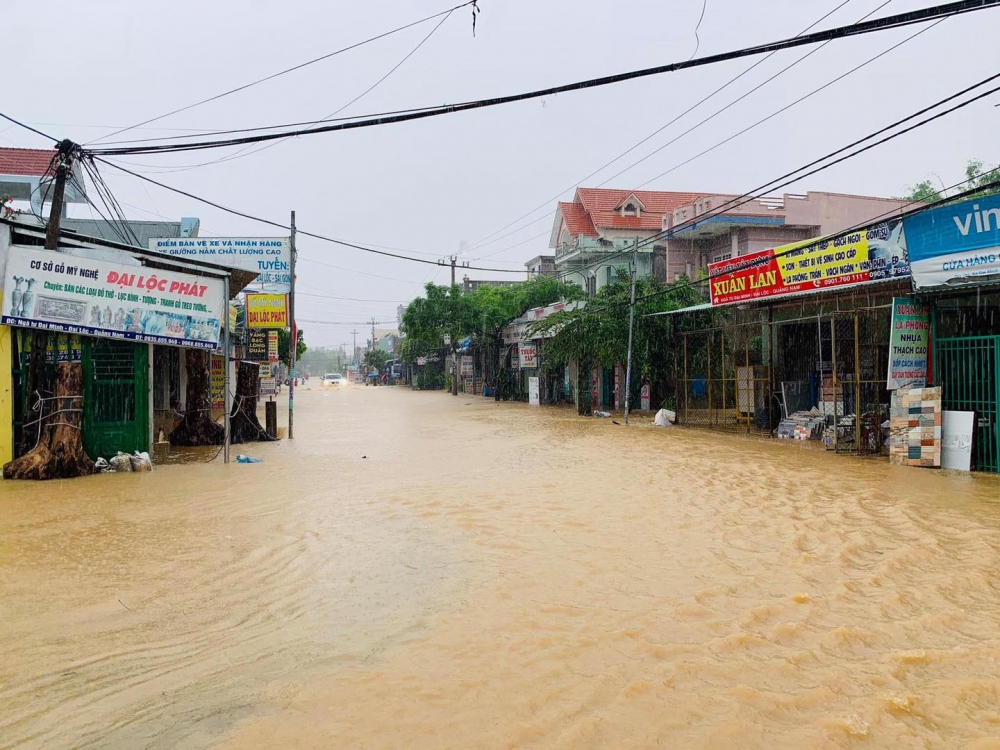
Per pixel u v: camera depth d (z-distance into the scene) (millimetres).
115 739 3500
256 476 12172
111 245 13625
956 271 12430
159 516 8797
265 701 3900
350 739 3484
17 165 25000
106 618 5211
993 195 11703
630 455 14664
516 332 40438
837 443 15062
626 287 26266
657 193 43438
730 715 3701
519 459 14203
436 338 41688
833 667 4320
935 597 5574
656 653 4516
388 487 10930
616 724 3615
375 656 4516
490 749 3381
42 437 12023
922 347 13391
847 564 6504
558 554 6914
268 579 6176
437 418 26969
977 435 12586
